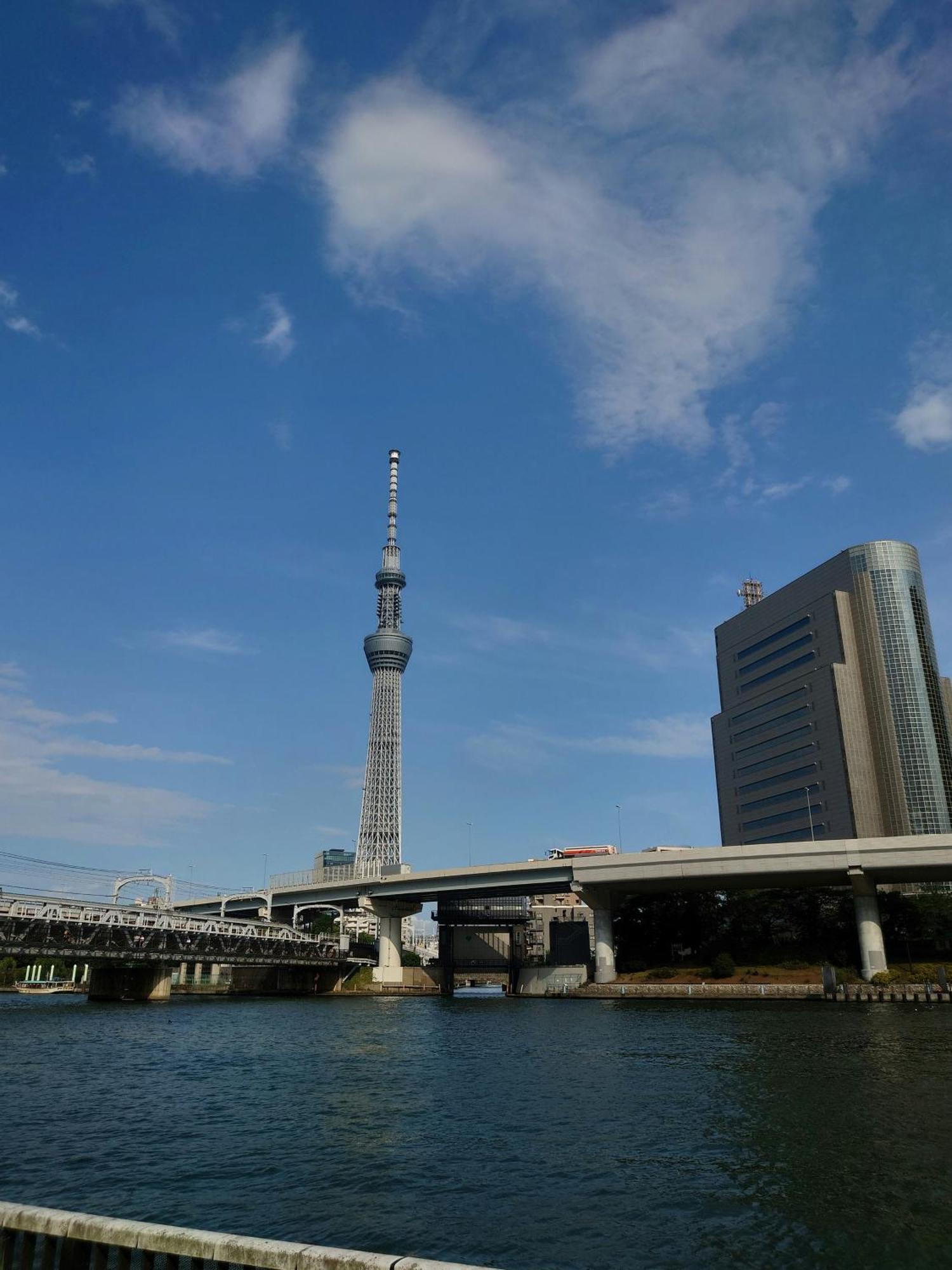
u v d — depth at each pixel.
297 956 179.62
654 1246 25.42
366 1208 28.95
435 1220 27.70
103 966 164.00
